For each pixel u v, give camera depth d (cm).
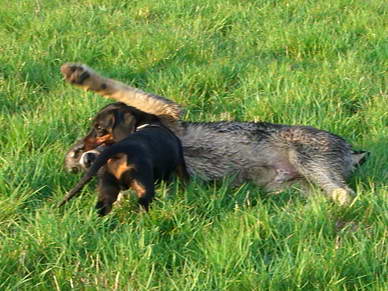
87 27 1061
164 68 932
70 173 657
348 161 687
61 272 499
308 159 676
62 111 775
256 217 566
